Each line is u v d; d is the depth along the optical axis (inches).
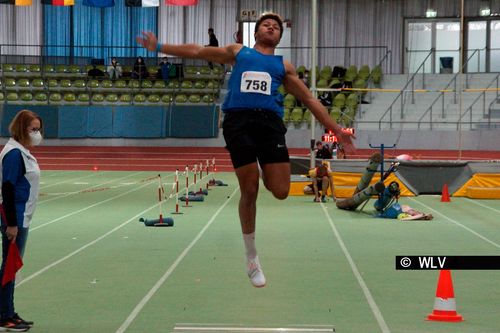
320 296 363.3
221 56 218.5
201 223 648.4
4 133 1536.7
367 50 1615.4
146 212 730.8
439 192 912.3
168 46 214.1
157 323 309.6
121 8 1647.4
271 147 214.7
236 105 215.5
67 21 1641.2
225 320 314.2
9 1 1266.0
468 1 1589.6
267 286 386.6
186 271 427.2
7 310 297.6
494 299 358.6
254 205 220.1
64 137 1558.8
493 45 1588.3
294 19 1631.4
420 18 1603.1
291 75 221.8
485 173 894.4
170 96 1594.5
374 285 390.0
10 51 1637.6
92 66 1611.7
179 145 1566.2
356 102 1486.2
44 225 634.2
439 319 315.9
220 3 1642.5
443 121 1429.6
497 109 1429.6
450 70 1593.3
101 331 297.0
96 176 1240.2
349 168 879.1
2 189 284.8
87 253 489.4
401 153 1405.0
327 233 594.9
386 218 697.0
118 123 1566.2
